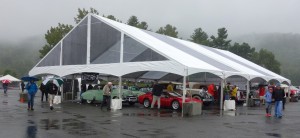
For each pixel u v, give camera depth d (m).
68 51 25.47
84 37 24.42
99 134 10.98
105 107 21.86
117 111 19.30
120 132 11.52
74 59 24.95
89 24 24.17
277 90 18.22
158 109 21.22
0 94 39.41
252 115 19.08
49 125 12.78
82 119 14.96
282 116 19.03
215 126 13.76
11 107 20.30
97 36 23.59
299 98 49.84
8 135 10.42
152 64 20.45
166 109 21.34
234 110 22.52
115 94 23.78
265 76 29.84
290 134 12.08
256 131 12.63
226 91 25.30
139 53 21.17
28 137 10.12
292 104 34.34
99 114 17.36
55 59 26.39
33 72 27.81
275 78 32.47
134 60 21.33
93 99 24.38
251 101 27.58
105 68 22.75
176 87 28.00
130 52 21.61
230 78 35.59
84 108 20.77
